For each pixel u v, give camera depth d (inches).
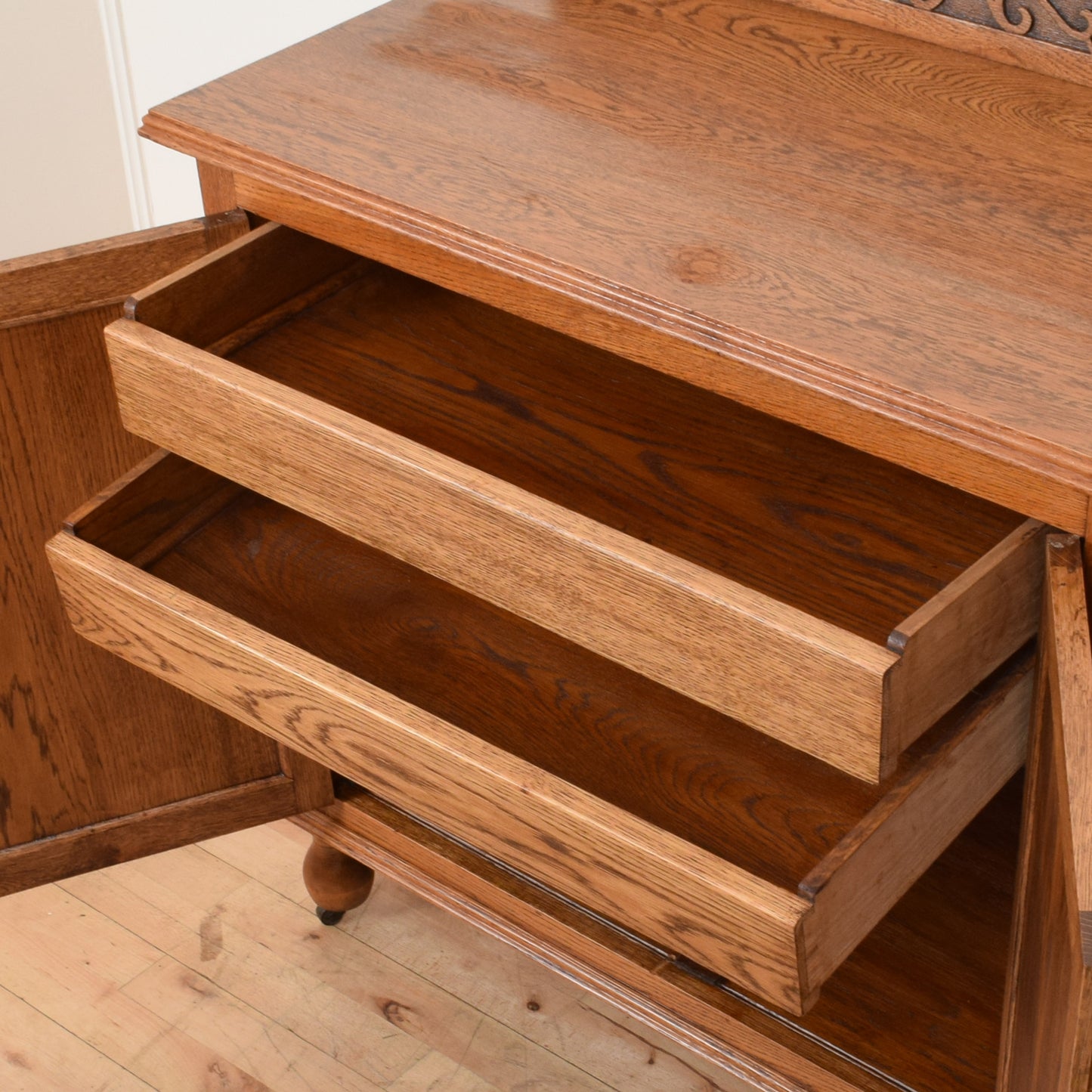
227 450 45.0
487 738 45.5
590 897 41.3
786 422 49.7
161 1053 61.3
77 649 53.8
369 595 49.8
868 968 50.8
